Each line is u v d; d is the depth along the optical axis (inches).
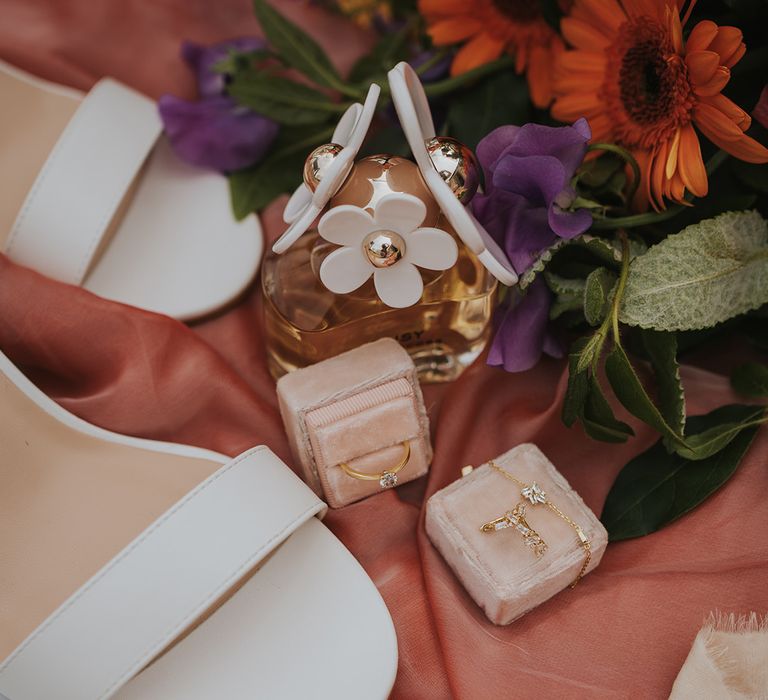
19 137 15.2
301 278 12.9
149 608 11.2
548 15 13.2
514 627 12.3
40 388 14.3
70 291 13.4
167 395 13.4
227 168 15.7
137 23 17.3
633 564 12.7
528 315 12.8
